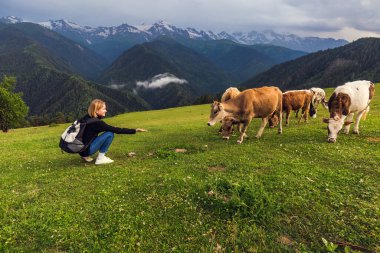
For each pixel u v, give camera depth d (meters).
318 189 9.47
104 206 8.54
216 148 15.05
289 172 10.81
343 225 7.65
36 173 11.91
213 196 8.80
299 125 22.30
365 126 19.77
